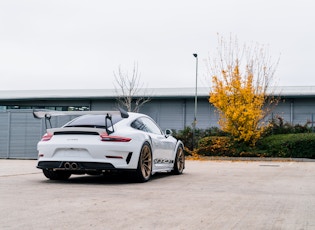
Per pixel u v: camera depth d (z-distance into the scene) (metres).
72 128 6.65
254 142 19.84
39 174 8.48
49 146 6.71
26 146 16.38
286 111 29.92
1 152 16.64
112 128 6.70
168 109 33.06
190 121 32.53
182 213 4.15
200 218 3.92
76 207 4.41
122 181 7.27
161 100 33.22
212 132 23.42
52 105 35.03
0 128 16.70
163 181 7.34
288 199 5.24
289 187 6.64
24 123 16.45
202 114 32.38
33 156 16.27
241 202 4.91
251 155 19.53
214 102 20.88
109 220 3.76
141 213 4.12
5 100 34.78
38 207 4.39
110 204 4.62
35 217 3.86
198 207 4.51
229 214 4.15
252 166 13.12
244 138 19.86
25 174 8.47
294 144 18.91
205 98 32.19
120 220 3.77
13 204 4.57
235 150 19.83
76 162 6.56
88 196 5.23
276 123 23.00
